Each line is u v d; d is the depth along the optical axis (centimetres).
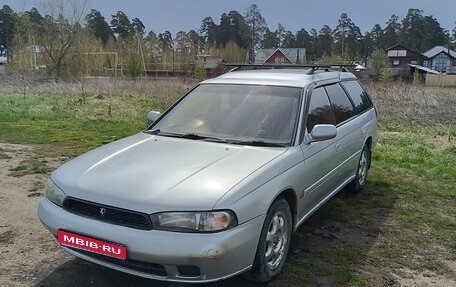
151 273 292
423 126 1266
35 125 1146
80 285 338
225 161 340
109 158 358
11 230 444
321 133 390
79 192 313
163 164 336
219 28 9431
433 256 409
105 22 9012
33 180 627
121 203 294
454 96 2089
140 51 5169
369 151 615
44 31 3725
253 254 311
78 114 1371
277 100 426
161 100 1736
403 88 2222
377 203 555
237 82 464
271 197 325
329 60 3953
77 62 3759
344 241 434
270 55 6397
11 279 345
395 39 10444
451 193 604
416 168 741
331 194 474
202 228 284
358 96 595
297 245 420
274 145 381
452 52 8256
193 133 416
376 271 374
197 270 286
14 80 3019
